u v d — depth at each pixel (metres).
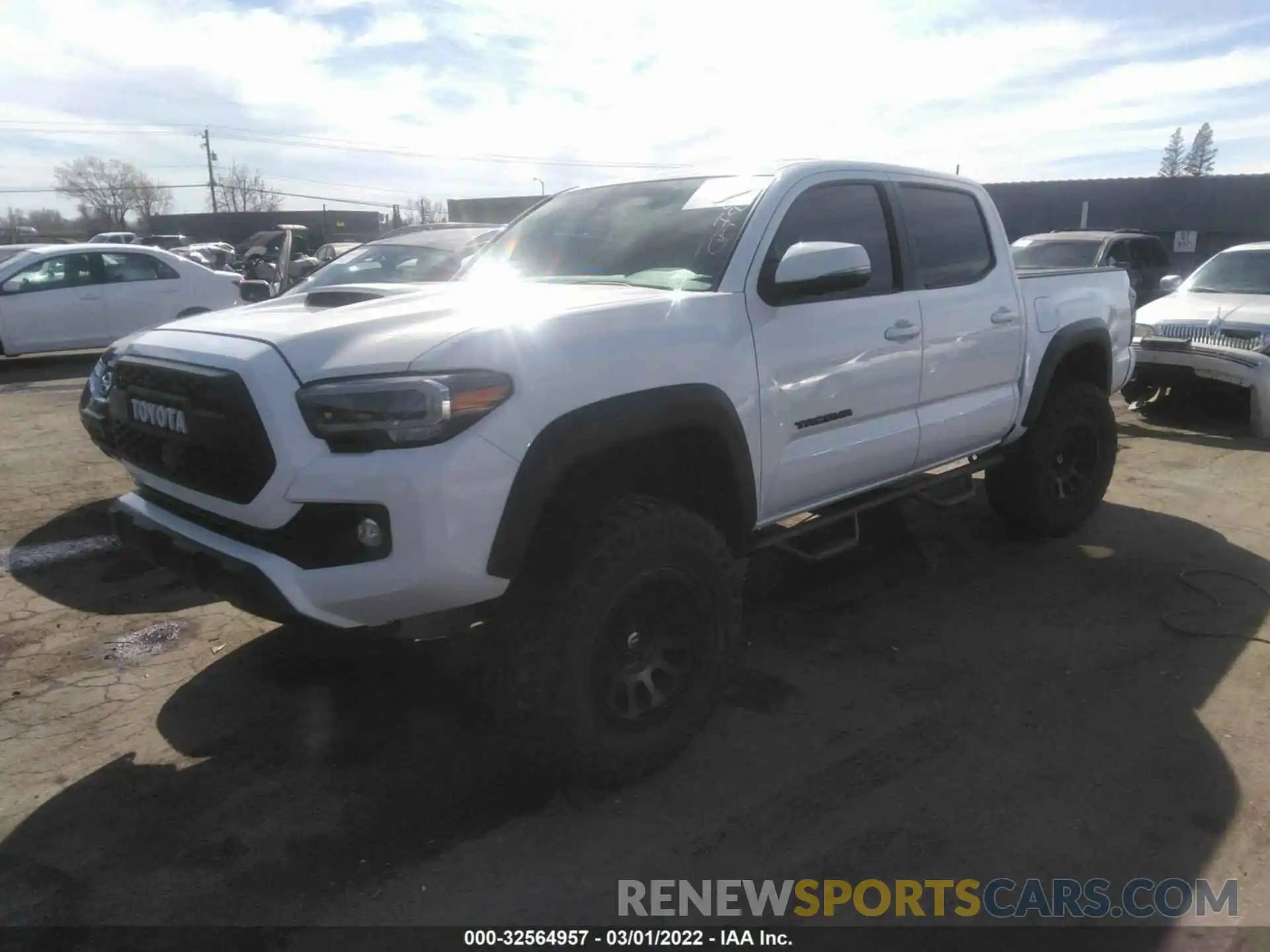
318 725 3.36
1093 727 3.35
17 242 47.66
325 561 2.54
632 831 2.79
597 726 2.83
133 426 2.96
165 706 3.48
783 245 3.47
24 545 5.11
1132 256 13.28
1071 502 5.29
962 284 4.33
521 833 2.77
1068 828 2.79
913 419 4.06
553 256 3.84
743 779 3.05
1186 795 2.95
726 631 3.16
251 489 2.55
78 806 2.88
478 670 2.97
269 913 2.44
